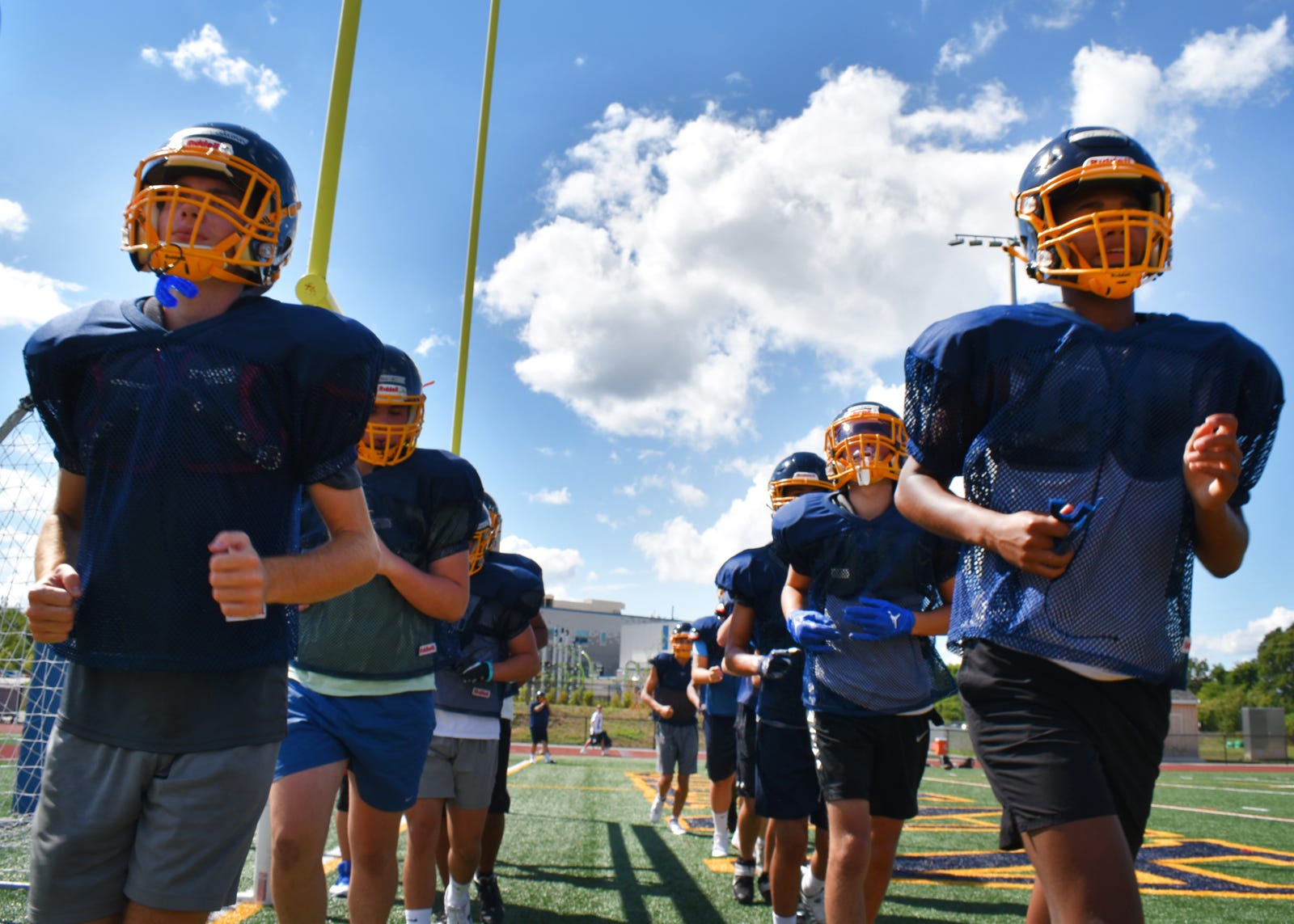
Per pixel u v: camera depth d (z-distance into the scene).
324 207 4.90
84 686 1.79
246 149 1.92
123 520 1.78
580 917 4.46
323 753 2.83
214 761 1.77
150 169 1.90
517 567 4.64
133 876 1.74
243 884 4.68
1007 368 2.02
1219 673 70.62
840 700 3.27
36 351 1.86
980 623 2.00
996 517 1.87
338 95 4.99
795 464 4.47
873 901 3.38
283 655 1.91
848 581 3.52
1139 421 1.94
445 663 3.53
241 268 1.96
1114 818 1.78
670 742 7.93
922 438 2.13
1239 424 2.01
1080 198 2.03
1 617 4.54
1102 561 1.91
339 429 1.90
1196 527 1.92
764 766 3.82
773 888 3.78
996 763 1.92
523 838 7.14
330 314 1.95
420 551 3.20
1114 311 2.09
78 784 1.76
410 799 3.04
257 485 1.84
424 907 3.65
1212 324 2.02
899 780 3.34
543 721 20.70
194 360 1.81
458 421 7.09
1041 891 2.12
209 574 1.61
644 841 7.11
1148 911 4.86
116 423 1.80
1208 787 17.19
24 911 3.75
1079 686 1.89
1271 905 5.09
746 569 4.29
